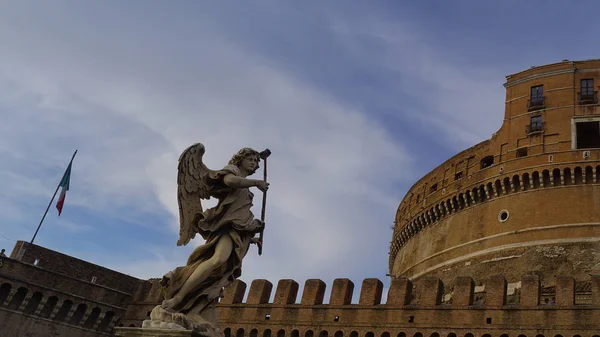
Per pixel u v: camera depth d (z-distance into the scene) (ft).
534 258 175.42
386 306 144.97
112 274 179.01
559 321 125.49
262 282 163.94
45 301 162.91
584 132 196.65
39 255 167.63
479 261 190.49
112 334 173.27
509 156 197.16
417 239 232.32
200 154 31.04
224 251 29.66
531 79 204.03
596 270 164.45
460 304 137.80
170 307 28.17
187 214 30.22
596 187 177.47
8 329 156.35
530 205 185.78
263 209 32.60
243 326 157.69
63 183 178.09
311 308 153.07
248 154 32.60
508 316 131.03
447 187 218.18
